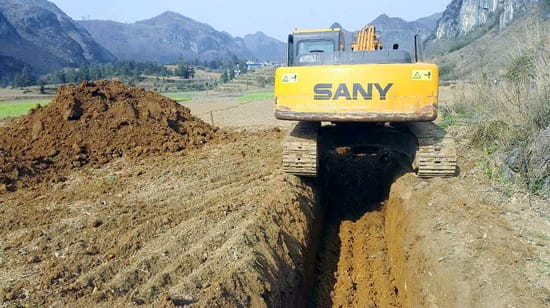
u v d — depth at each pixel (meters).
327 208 9.30
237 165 9.19
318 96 6.79
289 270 5.62
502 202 6.23
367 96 6.66
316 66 6.82
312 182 8.10
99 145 10.21
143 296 4.38
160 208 6.84
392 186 8.30
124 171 9.03
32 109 11.28
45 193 7.71
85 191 7.75
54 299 4.39
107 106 11.30
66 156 9.60
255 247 5.30
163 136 10.92
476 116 10.35
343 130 8.45
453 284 4.77
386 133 8.29
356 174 10.54
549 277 4.44
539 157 6.72
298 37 8.52
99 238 5.81
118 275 4.80
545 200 6.19
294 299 5.56
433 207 6.41
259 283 4.72
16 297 4.45
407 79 6.58
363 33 9.62
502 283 4.42
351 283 6.87
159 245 5.48
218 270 4.79
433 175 7.34
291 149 7.36
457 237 5.46
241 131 14.17
